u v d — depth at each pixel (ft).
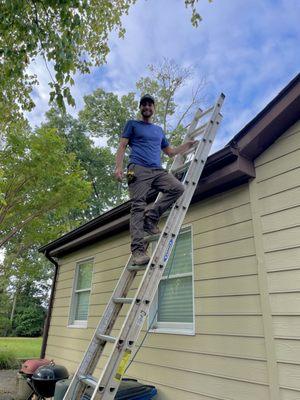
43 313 80.48
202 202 12.95
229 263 11.07
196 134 12.07
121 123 64.28
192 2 14.88
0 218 22.93
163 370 12.61
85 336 19.12
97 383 6.51
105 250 19.79
